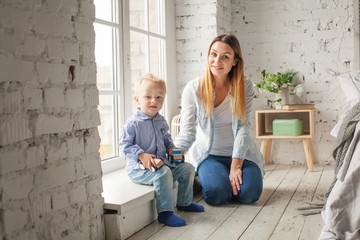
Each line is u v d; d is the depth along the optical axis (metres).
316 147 3.90
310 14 3.84
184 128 2.63
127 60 2.92
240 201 2.58
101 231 1.95
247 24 3.99
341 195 1.83
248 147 2.62
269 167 3.82
